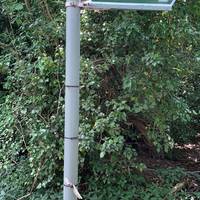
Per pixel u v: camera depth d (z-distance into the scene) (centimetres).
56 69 417
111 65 413
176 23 391
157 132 417
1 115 475
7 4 444
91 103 399
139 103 390
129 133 452
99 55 426
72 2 248
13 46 475
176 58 402
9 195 430
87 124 396
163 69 394
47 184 431
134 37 389
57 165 418
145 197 414
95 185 426
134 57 397
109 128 388
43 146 411
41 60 409
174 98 409
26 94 440
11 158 461
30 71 433
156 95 391
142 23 394
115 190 423
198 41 410
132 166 418
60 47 423
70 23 249
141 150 521
